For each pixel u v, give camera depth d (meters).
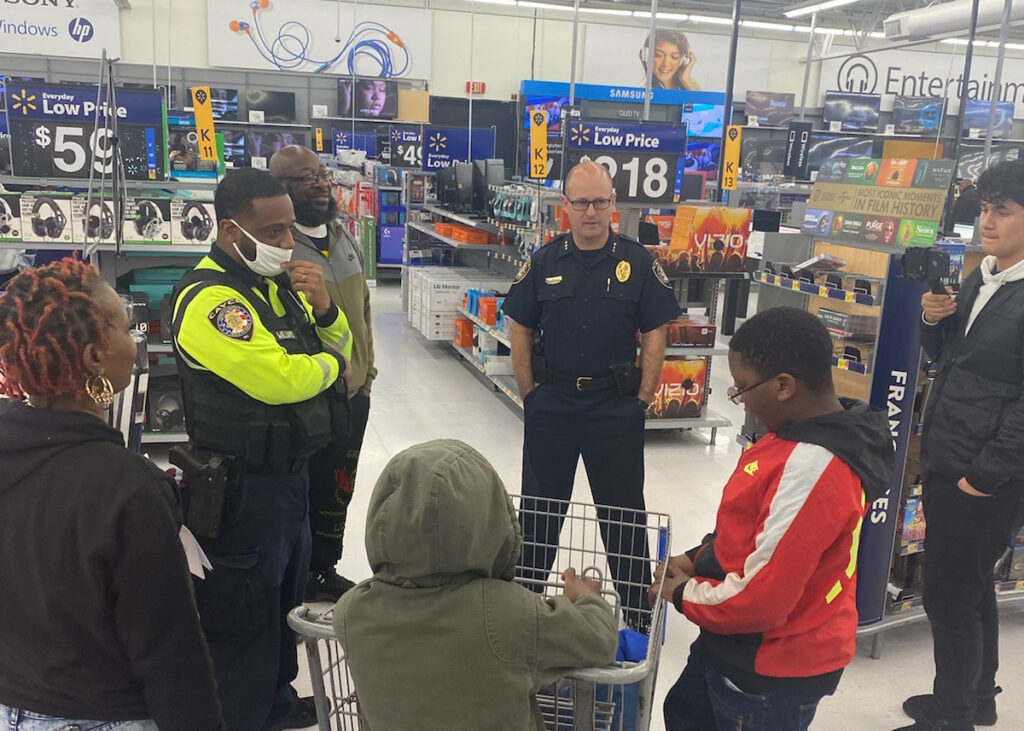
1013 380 2.15
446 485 1.18
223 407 1.97
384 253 11.25
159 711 1.20
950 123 15.22
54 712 1.18
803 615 1.55
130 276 4.44
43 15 13.92
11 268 3.77
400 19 15.45
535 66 16.47
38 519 1.11
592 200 2.72
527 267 2.94
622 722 1.55
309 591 3.20
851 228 3.03
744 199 10.20
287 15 14.91
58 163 3.72
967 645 2.31
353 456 3.11
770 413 1.56
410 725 1.22
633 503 2.91
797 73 17.55
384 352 7.38
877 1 15.09
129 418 2.02
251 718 2.11
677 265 4.76
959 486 2.23
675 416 5.31
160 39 14.56
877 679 2.81
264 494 2.04
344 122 15.23
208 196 4.72
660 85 16.95
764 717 1.62
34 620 1.14
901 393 2.66
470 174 7.37
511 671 1.21
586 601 1.36
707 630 1.64
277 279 2.14
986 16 10.30
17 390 1.17
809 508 1.44
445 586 1.23
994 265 2.29
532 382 2.96
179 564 1.19
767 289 3.22
